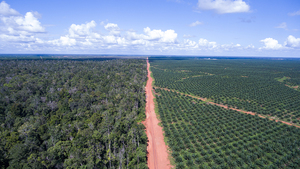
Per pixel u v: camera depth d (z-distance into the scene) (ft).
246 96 437.58
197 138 247.09
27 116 277.85
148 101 419.54
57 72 600.39
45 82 447.42
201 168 184.44
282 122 296.30
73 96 361.51
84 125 234.38
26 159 167.43
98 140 204.44
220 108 355.36
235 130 264.11
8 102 309.63
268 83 580.30
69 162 166.81
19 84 408.87
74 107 314.35
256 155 198.80
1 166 164.96
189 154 205.26
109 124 246.68
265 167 179.93
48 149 183.42
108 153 190.19
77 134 210.18
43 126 223.71
